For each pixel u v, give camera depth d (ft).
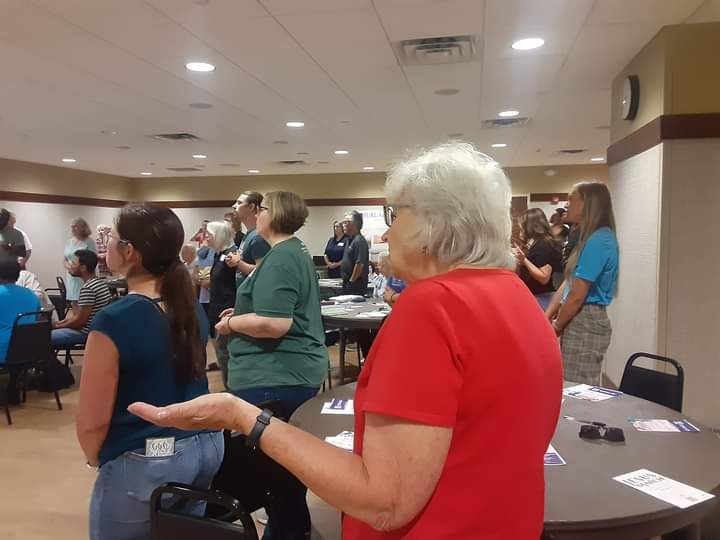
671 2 9.50
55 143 24.21
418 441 2.25
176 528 4.02
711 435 5.34
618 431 5.18
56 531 8.25
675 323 10.67
